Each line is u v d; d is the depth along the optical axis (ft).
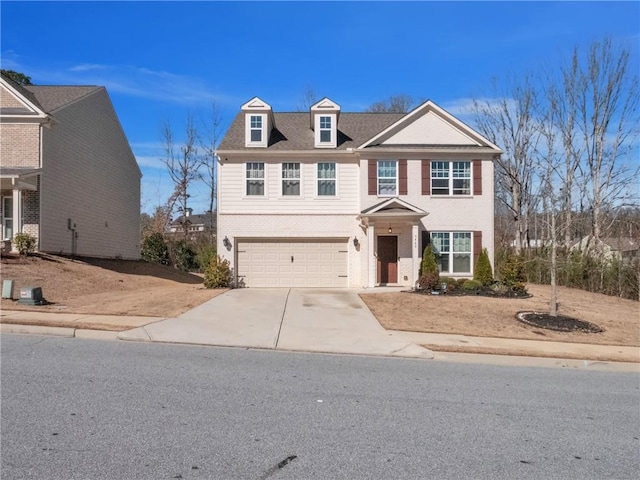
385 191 69.26
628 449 16.26
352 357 31.32
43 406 18.17
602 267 77.05
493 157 69.82
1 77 67.92
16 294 48.85
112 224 94.94
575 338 41.37
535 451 15.81
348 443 15.78
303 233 70.08
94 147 85.87
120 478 12.65
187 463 13.73
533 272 83.51
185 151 144.77
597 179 94.38
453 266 68.85
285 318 43.65
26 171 64.85
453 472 13.93
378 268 70.33
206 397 20.24
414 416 18.95
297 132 75.41
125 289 62.85
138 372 24.06
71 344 30.78
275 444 15.40
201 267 114.21
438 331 40.86
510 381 26.27
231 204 69.82
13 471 12.84
